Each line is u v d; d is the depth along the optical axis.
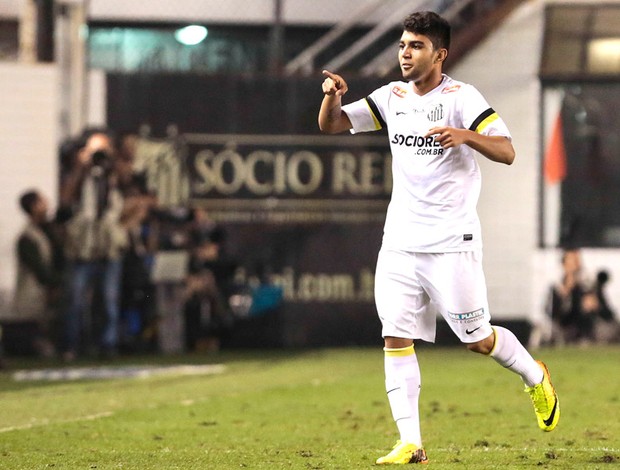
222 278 42.47
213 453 16.53
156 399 25.36
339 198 42.66
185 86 42.38
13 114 41.94
